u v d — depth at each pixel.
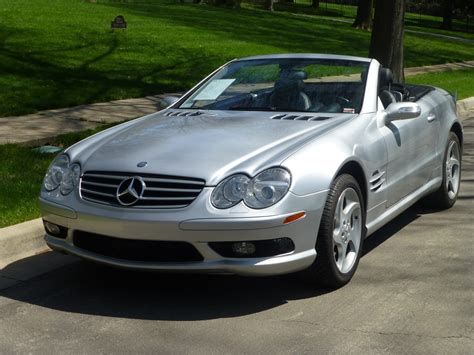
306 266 4.76
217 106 6.07
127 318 4.65
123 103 13.09
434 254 5.92
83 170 4.96
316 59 6.40
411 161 6.23
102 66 16.95
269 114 5.71
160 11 30.00
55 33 20.50
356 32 31.67
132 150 5.01
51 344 4.28
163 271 4.62
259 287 5.14
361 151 5.30
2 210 6.51
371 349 4.13
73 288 5.21
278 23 30.89
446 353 4.07
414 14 62.19
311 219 4.70
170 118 5.80
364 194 5.38
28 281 5.36
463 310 4.71
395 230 6.63
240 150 4.84
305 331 4.39
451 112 7.34
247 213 4.47
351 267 5.18
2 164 8.15
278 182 4.58
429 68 23.06
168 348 4.19
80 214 4.79
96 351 4.18
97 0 32.66
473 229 6.63
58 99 12.73
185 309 4.78
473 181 8.62
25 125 10.66
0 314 4.75
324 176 4.80
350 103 5.82
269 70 6.36
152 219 4.52
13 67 15.50
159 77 16.23
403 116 5.79
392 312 4.68
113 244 4.74
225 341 4.27
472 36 43.41
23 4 26.91
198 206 4.50
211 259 4.54
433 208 7.32
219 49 21.14
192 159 4.75
